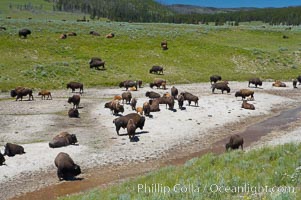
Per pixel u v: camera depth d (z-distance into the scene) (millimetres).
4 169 32781
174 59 103438
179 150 39156
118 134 43906
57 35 113250
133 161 35719
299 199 14211
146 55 103750
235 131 46969
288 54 117125
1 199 27594
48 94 66750
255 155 26016
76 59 95938
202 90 77875
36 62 89500
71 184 30219
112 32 121875
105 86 79938
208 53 110312
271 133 45781
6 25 121750
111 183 30031
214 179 19672
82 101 63938
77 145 39625
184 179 22047
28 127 46625
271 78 96562
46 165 33938
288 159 22812
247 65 105562
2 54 92438
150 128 46469
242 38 137375
